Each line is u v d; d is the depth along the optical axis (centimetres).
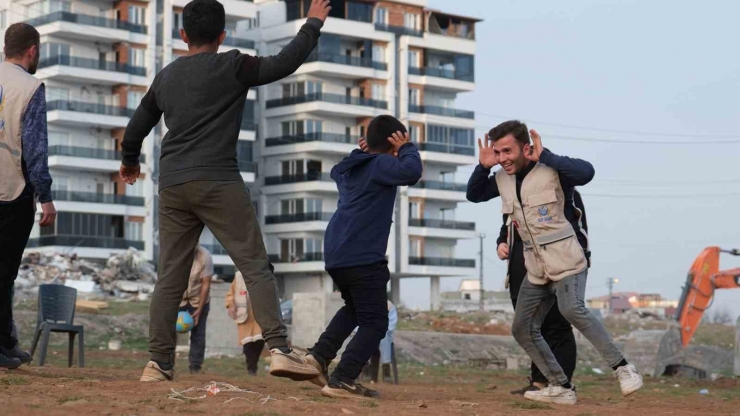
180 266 786
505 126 860
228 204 743
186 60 751
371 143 798
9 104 808
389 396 845
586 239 876
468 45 9075
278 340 748
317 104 8206
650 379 2230
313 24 750
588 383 1950
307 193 8294
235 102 748
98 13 7419
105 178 7375
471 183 891
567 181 860
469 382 1912
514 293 970
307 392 808
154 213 7450
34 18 7262
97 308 3372
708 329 5744
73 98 7281
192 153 743
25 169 823
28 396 650
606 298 12081
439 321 4984
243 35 8538
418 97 8812
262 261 754
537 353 888
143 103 772
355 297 779
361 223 775
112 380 854
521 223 866
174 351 811
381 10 8619
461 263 8969
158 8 7612
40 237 7175
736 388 1859
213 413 604
